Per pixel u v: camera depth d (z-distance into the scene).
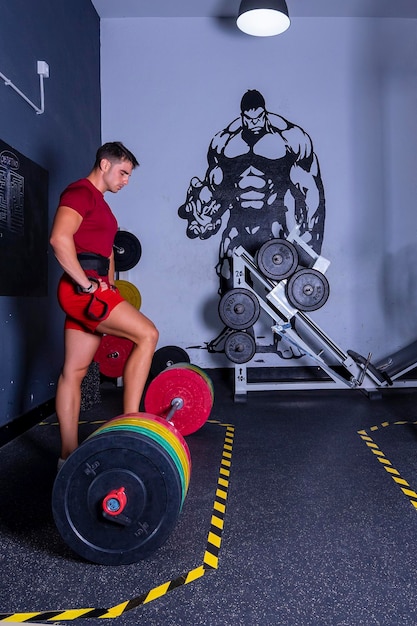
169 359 3.88
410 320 4.33
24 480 2.00
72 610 1.16
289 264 3.38
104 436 1.27
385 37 4.32
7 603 1.19
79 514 1.30
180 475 1.33
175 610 1.16
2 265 2.44
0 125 2.42
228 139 4.32
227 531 1.57
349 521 1.64
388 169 4.32
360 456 2.31
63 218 1.64
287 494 1.86
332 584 1.27
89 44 4.02
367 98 4.32
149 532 1.29
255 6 3.14
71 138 3.54
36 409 2.92
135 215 4.32
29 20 2.81
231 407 3.38
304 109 4.33
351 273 4.32
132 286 3.92
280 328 3.51
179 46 4.33
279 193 4.31
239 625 1.11
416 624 1.11
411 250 4.33
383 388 3.99
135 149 4.33
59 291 1.76
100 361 3.56
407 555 1.42
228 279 4.30
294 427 2.84
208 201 4.32
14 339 2.61
